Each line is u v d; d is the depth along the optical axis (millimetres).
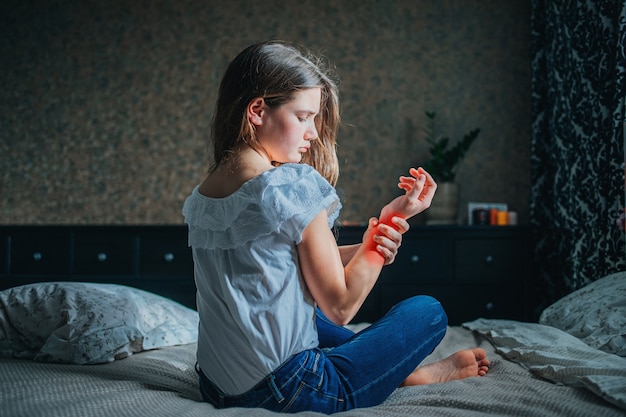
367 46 4195
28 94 4414
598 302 2098
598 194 2883
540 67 3762
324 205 1226
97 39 4375
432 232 3602
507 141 4102
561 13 3385
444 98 4148
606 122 2855
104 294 1968
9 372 1604
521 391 1402
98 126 4348
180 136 4285
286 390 1234
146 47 4336
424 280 3596
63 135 4371
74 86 4379
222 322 1271
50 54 4406
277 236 1222
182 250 3684
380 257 1265
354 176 4156
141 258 3711
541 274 3641
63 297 1892
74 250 3760
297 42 4223
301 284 1255
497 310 3584
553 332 1901
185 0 4320
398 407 1280
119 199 4309
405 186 1358
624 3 2629
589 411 1237
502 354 1799
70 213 4344
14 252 3801
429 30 4172
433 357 1902
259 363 1234
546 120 3730
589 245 3059
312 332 1286
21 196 4383
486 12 4148
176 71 4309
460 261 3598
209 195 1313
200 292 1329
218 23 4293
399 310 1392
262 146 1296
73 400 1302
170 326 2037
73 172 4352
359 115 4172
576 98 3152
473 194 4105
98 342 1753
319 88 1321
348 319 1247
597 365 1459
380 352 1316
